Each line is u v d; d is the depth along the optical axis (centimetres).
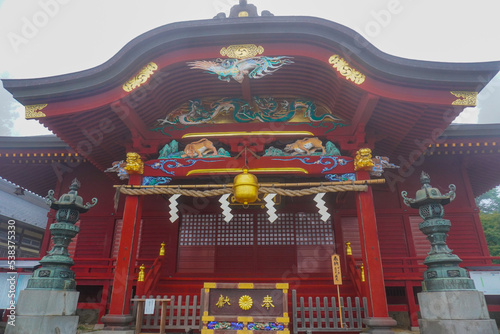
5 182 2566
